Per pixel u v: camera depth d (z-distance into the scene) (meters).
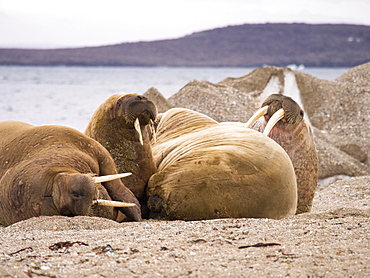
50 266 14.20
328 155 55.25
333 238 17.06
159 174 25.30
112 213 23.14
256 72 80.25
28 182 21.12
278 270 14.04
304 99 76.88
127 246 16.27
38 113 121.38
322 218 21.95
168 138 29.62
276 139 29.75
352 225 18.81
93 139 24.20
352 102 74.50
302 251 15.65
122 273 13.75
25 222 20.05
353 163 55.44
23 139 23.08
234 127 26.75
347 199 36.81
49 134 22.94
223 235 17.80
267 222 20.14
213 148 24.83
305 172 30.27
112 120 25.06
